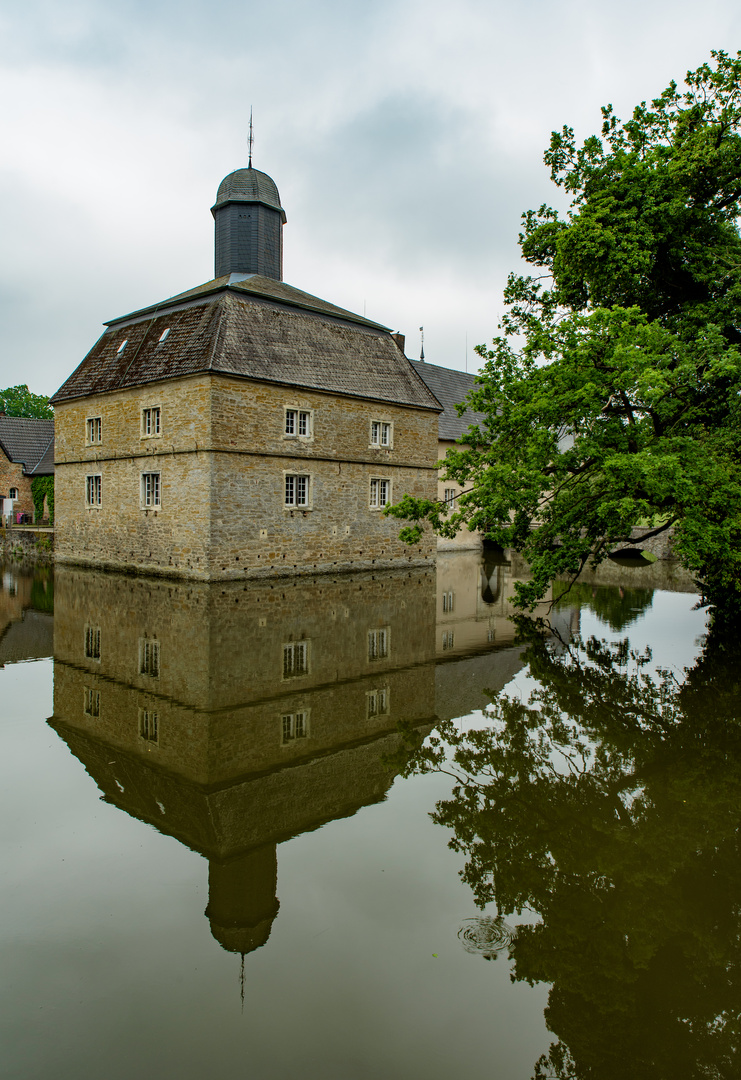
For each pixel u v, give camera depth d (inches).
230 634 558.9
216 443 872.9
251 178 1212.5
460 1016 153.2
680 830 241.0
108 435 1039.0
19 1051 141.0
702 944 179.8
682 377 501.4
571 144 678.5
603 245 583.8
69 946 175.9
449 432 1545.3
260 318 977.5
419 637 571.2
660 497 495.5
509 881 206.8
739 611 619.8
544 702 387.5
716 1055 143.6
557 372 522.3
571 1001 158.2
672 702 388.5
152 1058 139.4
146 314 1093.1
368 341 1152.8
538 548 577.9
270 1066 137.0
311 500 992.2
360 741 323.9
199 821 243.1
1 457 1713.8
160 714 358.9
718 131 582.6
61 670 446.9
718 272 587.8
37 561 1203.9
